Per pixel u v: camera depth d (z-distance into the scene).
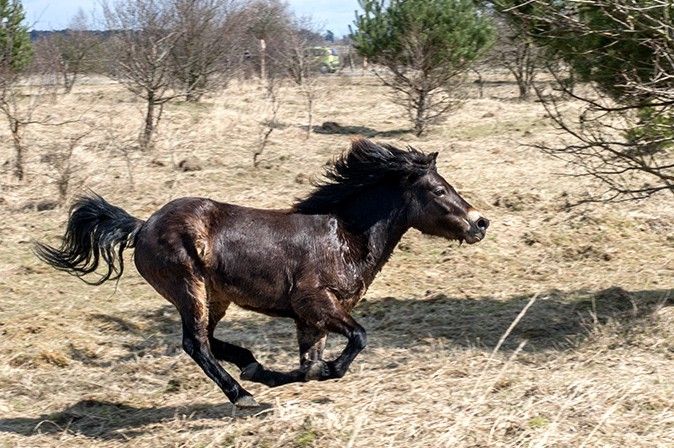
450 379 7.83
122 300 11.65
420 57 22.72
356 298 7.50
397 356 9.19
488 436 6.27
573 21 8.41
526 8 8.84
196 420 7.44
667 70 8.64
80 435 7.32
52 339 9.91
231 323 10.80
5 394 8.40
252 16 36.47
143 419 7.68
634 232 13.85
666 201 15.12
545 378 7.61
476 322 10.30
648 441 6.18
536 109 26.22
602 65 8.92
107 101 28.67
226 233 7.16
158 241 7.07
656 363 8.06
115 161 18.28
